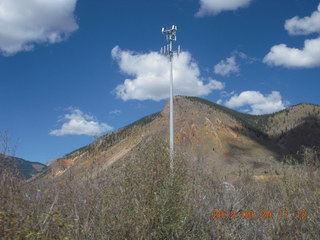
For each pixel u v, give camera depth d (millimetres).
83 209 4961
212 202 6758
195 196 6121
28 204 4840
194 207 5836
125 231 4793
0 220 4047
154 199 5102
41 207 4918
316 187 8211
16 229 4062
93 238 4445
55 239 4328
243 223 6500
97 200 5230
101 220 4684
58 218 4191
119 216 4887
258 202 8070
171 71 13938
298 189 8109
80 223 4672
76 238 4250
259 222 6574
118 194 5270
